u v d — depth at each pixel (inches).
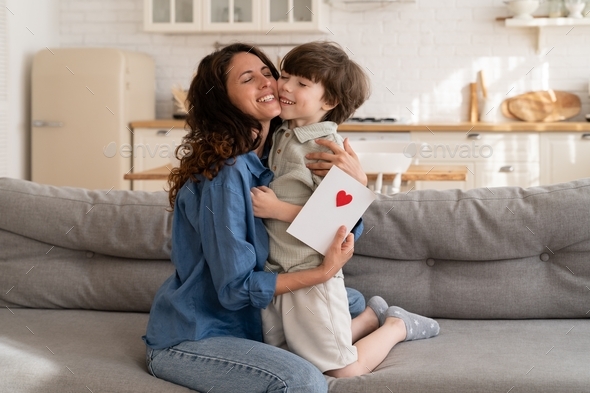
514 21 211.3
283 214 71.6
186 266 73.9
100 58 206.8
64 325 85.4
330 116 78.4
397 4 222.8
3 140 202.7
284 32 227.8
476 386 67.4
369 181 127.2
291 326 72.9
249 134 72.5
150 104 227.6
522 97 219.8
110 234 91.4
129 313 92.0
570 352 74.8
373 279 89.7
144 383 69.1
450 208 88.8
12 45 206.2
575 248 87.0
